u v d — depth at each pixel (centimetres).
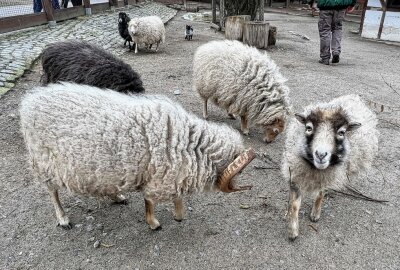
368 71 457
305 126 146
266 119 237
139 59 466
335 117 141
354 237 166
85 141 132
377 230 171
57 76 223
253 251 156
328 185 157
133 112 137
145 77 386
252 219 176
